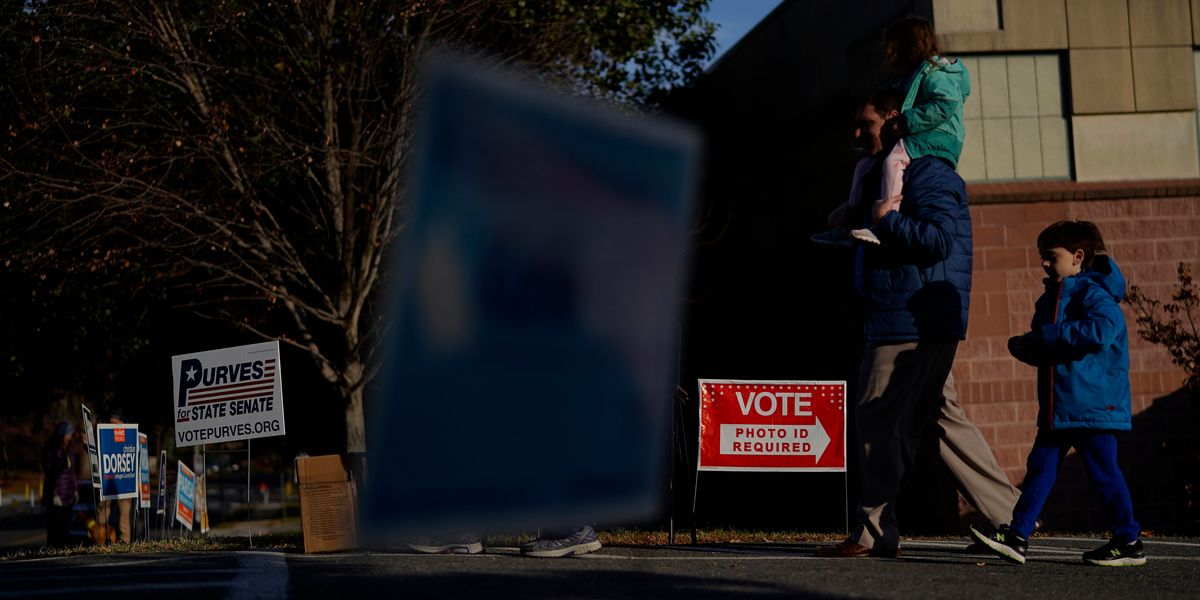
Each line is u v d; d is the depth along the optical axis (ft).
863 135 19.92
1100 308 18.08
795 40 50.90
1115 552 17.83
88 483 47.26
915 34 19.80
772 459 27.09
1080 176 39.32
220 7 44.68
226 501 128.06
